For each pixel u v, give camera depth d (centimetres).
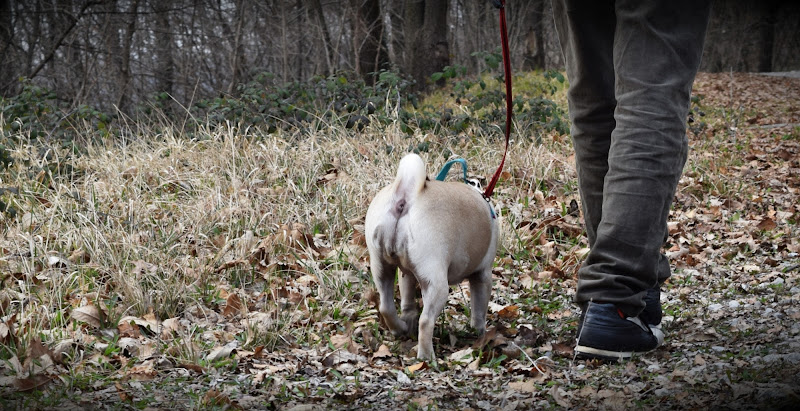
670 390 299
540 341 395
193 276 473
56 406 293
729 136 1091
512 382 328
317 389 325
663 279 378
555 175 742
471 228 369
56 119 863
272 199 618
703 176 769
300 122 813
